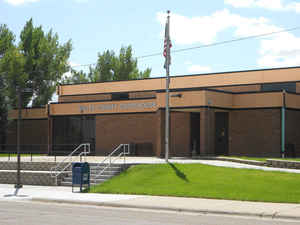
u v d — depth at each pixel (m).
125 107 40.03
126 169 25.45
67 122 43.81
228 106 35.41
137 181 22.64
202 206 15.88
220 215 14.60
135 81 44.03
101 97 45.75
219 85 39.44
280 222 13.04
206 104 32.69
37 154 45.41
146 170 24.34
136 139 39.34
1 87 50.19
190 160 29.38
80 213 14.84
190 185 20.62
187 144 37.62
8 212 15.05
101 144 41.38
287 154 34.06
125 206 16.62
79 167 21.73
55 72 56.22
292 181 19.95
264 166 25.91
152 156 37.84
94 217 13.83
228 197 17.80
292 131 35.06
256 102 35.03
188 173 23.00
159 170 24.02
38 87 55.59
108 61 69.38
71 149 43.34
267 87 37.53
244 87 38.25
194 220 13.32
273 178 20.77
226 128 36.56
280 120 33.88
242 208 15.33
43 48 55.16
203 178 21.72
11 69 50.03
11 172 27.59
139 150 39.09
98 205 17.28
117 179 24.16
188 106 33.28
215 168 23.95
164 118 34.56
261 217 14.16
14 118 49.16
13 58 50.19
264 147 34.53
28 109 48.25
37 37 55.19
